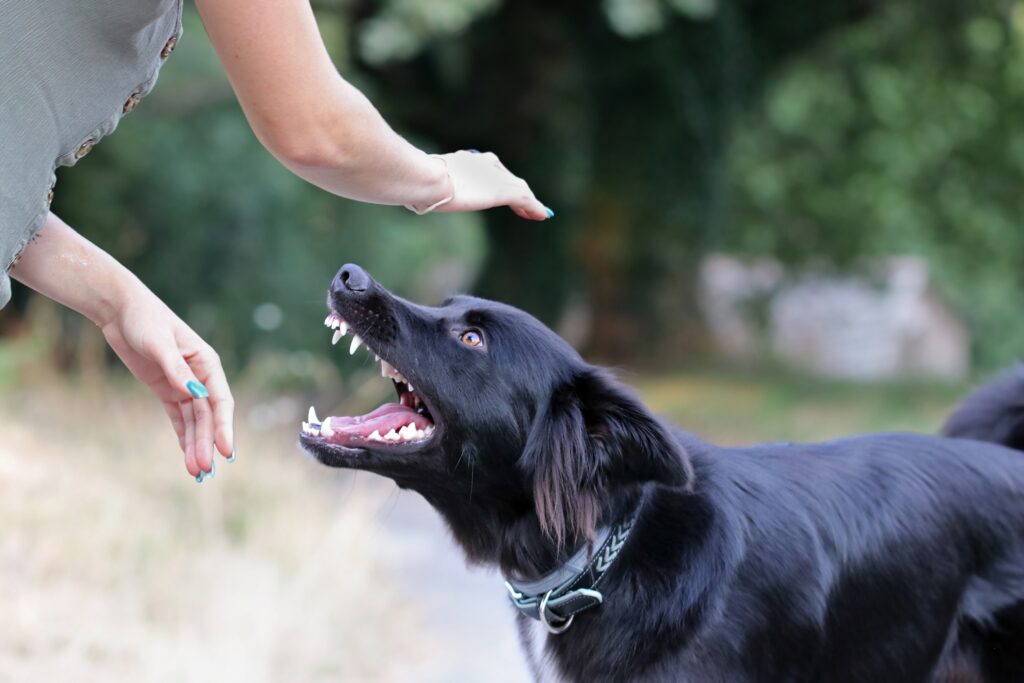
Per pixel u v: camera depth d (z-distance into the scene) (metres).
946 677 3.38
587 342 18.83
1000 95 21.20
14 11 1.93
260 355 10.07
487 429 3.09
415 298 13.62
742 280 23.16
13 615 4.64
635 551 3.05
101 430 7.62
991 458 3.45
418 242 12.42
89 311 2.47
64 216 11.34
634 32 13.41
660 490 3.10
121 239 11.47
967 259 24.25
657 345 18.98
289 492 6.91
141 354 2.45
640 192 17.16
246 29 1.98
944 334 27.61
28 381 8.68
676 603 3.00
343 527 6.46
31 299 11.05
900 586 3.23
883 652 3.23
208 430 2.47
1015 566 3.32
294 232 11.74
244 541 6.29
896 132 21.80
